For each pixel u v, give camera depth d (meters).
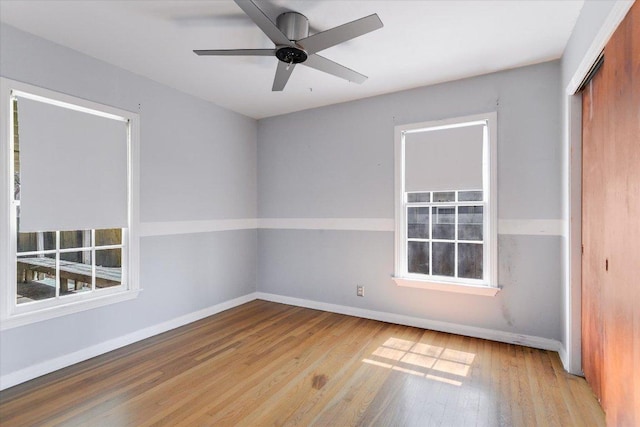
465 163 3.25
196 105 3.73
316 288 4.15
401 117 3.56
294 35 2.17
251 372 2.51
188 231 3.64
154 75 3.16
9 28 2.32
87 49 2.67
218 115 4.02
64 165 2.63
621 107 1.61
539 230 2.93
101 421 1.93
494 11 2.16
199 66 2.98
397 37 2.49
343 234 3.95
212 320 3.71
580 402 2.10
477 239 3.25
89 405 2.08
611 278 1.79
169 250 3.43
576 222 2.43
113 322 2.94
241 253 4.36
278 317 3.81
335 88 3.49
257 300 4.52
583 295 2.38
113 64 2.93
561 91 2.76
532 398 2.15
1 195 2.29
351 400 2.15
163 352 2.87
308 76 3.18
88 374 2.48
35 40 2.45
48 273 2.56
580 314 2.43
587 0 1.98
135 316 3.11
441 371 2.52
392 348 2.94
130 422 1.92
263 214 4.56
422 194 3.53
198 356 2.79
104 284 2.92
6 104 2.31
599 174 2.00
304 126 4.22
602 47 1.79
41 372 2.46
